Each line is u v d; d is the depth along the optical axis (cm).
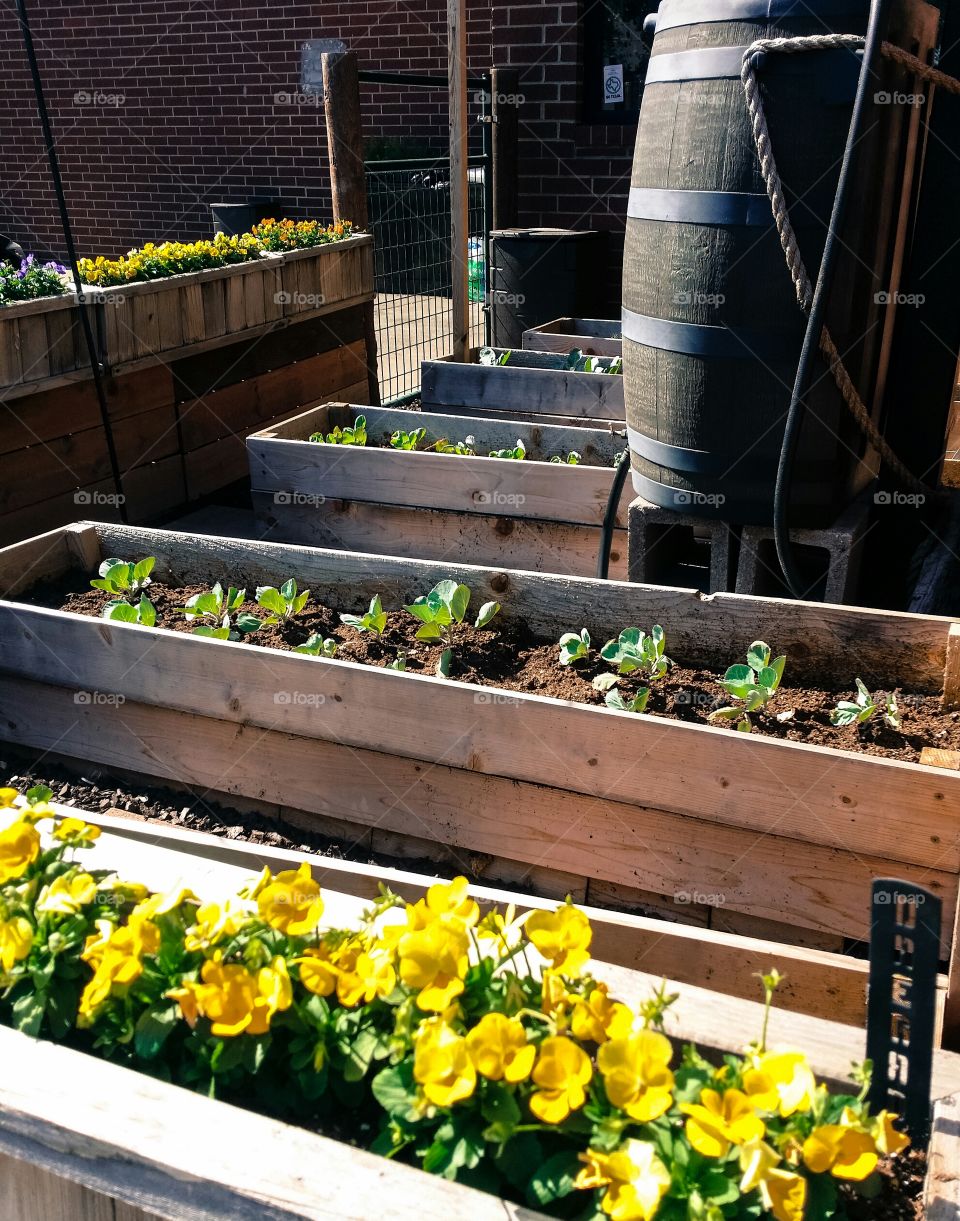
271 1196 97
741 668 220
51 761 259
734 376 262
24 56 1045
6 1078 111
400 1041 111
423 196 866
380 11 867
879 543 329
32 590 293
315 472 362
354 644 256
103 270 398
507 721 199
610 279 638
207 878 151
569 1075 100
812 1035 124
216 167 986
